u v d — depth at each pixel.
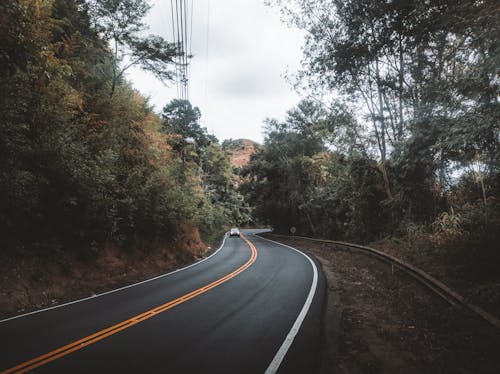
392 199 16.23
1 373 4.21
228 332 5.91
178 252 19.33
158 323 6.46
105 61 18.33
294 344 5.30
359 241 21.14
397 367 4.44
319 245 25.80
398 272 11.07
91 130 12.91
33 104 10.00
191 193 25.45
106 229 12.38
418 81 11.75
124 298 8.95
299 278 11.88
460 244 9.74
